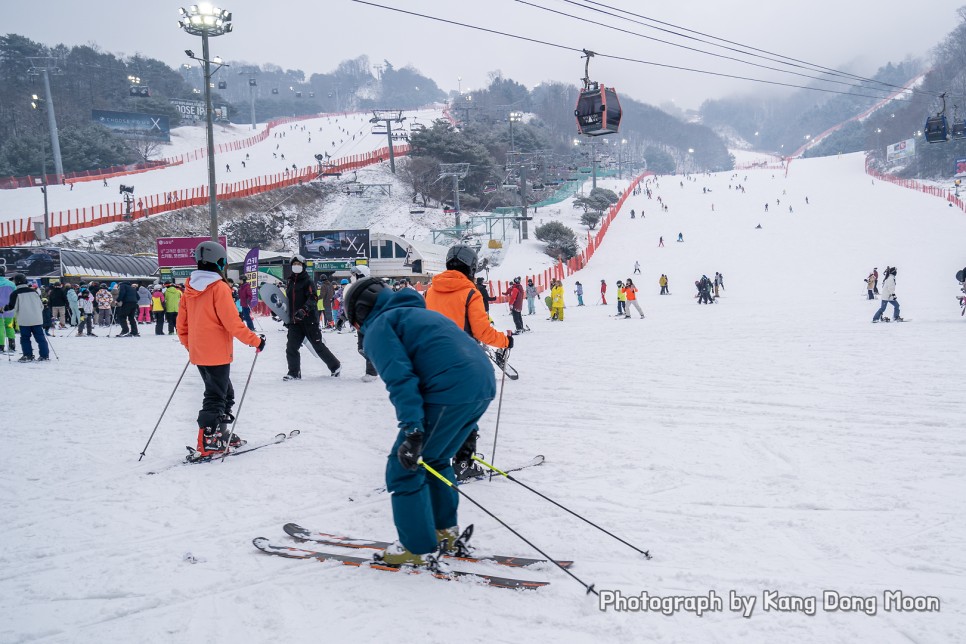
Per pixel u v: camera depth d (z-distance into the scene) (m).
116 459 5.04
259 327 20.78
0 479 4.55
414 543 2.90
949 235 53.97
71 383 9.00
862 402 6.31
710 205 85.06
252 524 3.59
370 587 2.77
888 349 10.45
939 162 108.75
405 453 2.69
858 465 4.29
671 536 3.22
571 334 16.70
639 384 7.94
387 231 70.44
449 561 3.01
